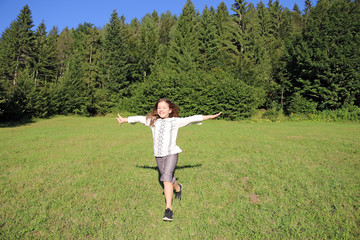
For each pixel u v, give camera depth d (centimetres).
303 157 718
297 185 459
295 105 2859
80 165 626
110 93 4097
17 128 1802
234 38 4931
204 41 4797
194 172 550
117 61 4128
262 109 3778
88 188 452
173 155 351
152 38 4819
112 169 583
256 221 315
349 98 2772
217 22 5488
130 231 297
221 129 1603
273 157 715
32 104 2773
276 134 1316
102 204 375
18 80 2775
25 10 4431
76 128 1731
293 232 289
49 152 809
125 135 1260
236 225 310
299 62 3009
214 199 393
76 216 335
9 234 286
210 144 953
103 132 1424
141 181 488
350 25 2803
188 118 358
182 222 319
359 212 340
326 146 914
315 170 570
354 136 1235
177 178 504
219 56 4622
